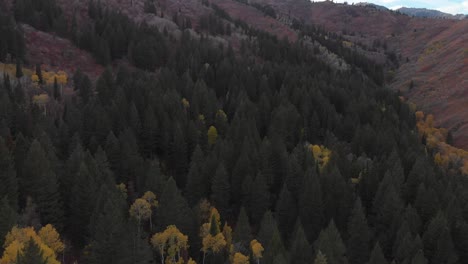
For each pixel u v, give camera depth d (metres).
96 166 67.31
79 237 60.34
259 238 60.31
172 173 90.81
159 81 122.88
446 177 93.25
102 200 57.12
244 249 58.31
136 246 51.38
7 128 77.44
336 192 75.38
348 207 74.62
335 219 74.50
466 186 91.38
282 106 114.62
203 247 58.66
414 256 58.34
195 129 92.62
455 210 69.44
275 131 104.56
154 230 61.38
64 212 62.88
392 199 71.62
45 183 58.53
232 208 79.38
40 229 52.41
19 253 37.97
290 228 72.31
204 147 94.69
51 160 68.31
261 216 74.06
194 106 108.38
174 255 55.25
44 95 106.69
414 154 94.44
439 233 63.91
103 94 112.25
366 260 64.25
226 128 105.81
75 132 83.00
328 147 107.19
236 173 78.44
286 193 72.31
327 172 83.12
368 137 108.12
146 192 65.31
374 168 84.00
